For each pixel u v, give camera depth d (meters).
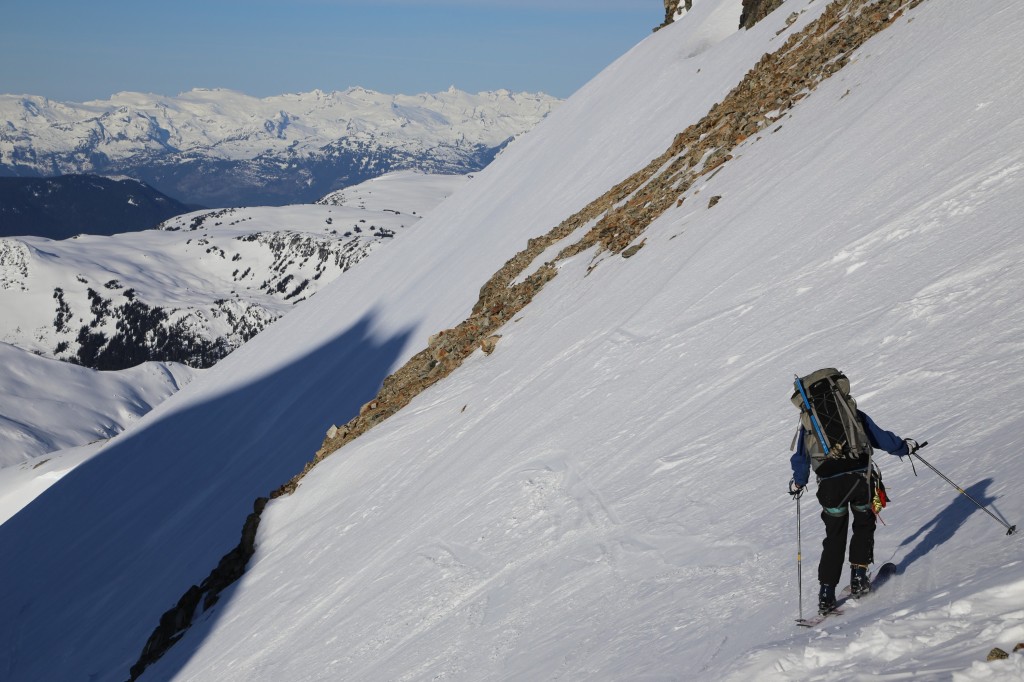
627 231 27.81
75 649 36.44
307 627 16.12
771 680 4.39
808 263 14.67
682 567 7.83
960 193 12.72
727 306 15.84
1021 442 6.11
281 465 45.03
